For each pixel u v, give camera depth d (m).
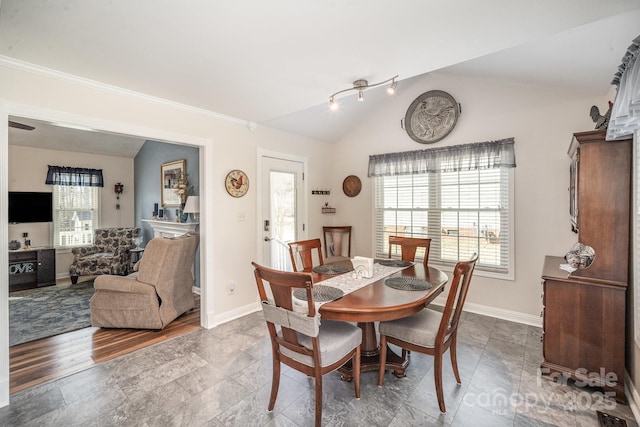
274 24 1.60
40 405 1.93
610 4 1.42
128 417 1.82
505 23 1.60
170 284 3.23
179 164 4.71
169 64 2.07
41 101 2.11
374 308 1.75
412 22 1.58
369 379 2.21
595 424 1.72
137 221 6.07
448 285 3.75
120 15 1.51
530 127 3.13
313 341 1.65
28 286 4.61
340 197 4.79
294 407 1.90
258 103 2.92
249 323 3.28
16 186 4.91
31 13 1.48
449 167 3.62
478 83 3.44
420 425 1.73
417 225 4.00
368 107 4.18
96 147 5.52
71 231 5.48
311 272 2.60
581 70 2.38
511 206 3.26
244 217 3.54
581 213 2.07
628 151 1.93
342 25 1.61
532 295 3.17
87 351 2.64
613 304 1.97
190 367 2.38
